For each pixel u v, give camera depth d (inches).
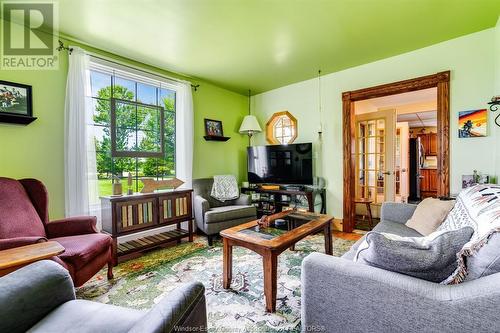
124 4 79.1
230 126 175.3
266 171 165.6
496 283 30.9
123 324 36.7
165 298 34.2
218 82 158.9
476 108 102.0
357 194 178.2
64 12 83.2
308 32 98.4
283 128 171.5
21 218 74.6
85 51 103.2
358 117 176.9
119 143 117.7
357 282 39.5
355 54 119.6
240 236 73.3
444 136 108.2
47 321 37.8
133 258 102.3
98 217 106.0
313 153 154.9
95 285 79.0
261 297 71.4
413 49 115.4
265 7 82.0
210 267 92.7
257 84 163.5
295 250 108.0
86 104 103.2
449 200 84.1
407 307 35.3
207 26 93.0
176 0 77.5
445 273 37.0
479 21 93.0
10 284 37.6
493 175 98.3
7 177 83.8
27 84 91.1
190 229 124.3
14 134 88.2
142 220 105.0
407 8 83.7
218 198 144.8
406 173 224.4
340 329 41.5
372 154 173.5
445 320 32.6
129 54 116.1
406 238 41.5
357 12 85.6
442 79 108.0
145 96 131.3
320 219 92.4
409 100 195.6
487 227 40.8
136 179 127.0
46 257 52.2
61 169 99.0
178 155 143.5
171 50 112.4
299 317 62.1
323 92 149.1
